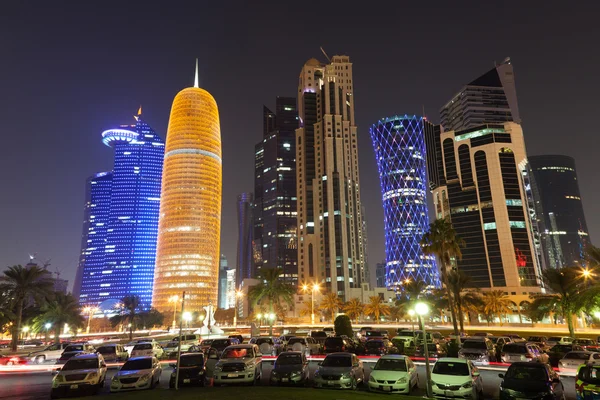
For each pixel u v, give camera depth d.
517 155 193.12
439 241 61.81
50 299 71.31
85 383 21.84
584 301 42.44
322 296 199.50
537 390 17.50
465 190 195.75
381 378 20.58
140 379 22.11
